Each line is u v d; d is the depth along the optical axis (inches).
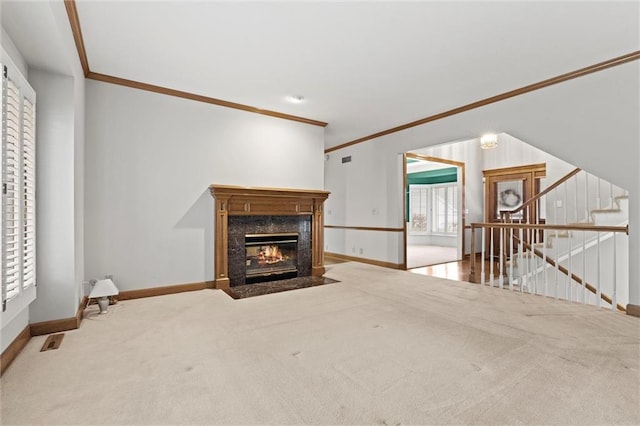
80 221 132.6
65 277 114.6
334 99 179.5
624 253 186.4
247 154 191.2
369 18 105.3
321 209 215.3
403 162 243.6
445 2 97.1
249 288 178.1
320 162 223.3
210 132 178.5
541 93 157.9
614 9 100.3
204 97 174.9
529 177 296.4
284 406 70.4
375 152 261.0
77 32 111.0
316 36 116.3
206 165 177.2
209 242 177.5
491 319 126.5
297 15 103.5
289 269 205.6
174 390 76.5
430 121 213.8
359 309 139.9
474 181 321.7
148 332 113.0
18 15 81.4
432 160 279.9
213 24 108.4
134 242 156.9
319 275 214.1
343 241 295.6
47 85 112.2
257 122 195.2
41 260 111.0
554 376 82.2
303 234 210.4
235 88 163.8
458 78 152.6
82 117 137.9
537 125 159.5
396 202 243.1
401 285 186.9
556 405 69.9
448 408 69.2
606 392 74.9
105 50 125.7
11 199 82.2
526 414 66.9
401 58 132.9
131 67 140.6
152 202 161.5
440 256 328.5
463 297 160.2
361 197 275.4
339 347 100.4
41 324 110.0
